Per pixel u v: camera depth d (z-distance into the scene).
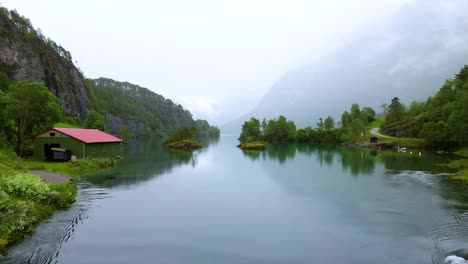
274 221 29.23
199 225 27.81
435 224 28.31
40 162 59.62
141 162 71.38
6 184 29.38
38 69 169.62
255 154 99.19
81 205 32.97
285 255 21.86
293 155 95.38
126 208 32.50
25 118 65.75
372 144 128.25
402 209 33.09
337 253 22.19
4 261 19.75
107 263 20.16
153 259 20.89
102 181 46.09
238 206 34.28
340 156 91.00
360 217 30.53
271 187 44.69
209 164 70.69
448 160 77.50
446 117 126.00
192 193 40.22
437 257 21.45
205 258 21.22
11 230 22.53
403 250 22.64
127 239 24.17
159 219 29.19
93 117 130.88
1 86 120.38
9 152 55.97
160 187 43.41
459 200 36.75
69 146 63.34
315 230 26.78
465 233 26.05
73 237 24.17
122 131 190.62
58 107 74.56
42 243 22.75
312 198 38.00
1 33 157.00
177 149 117.50
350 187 44.62
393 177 52.47
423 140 122.12
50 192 31.61
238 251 22.39
